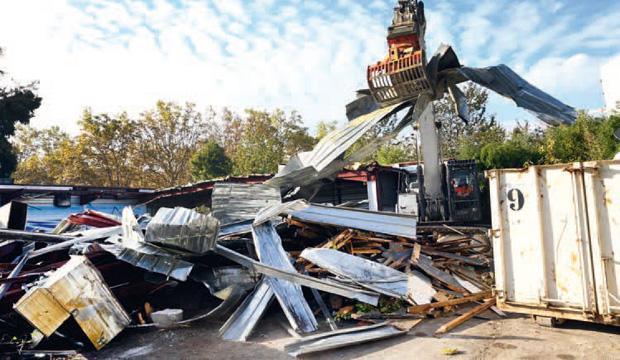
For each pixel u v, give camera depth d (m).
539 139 25.81
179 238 6.90
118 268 7.76
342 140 13.92
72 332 6.23
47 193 19.89
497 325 5.96
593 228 4.99
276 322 6.72
